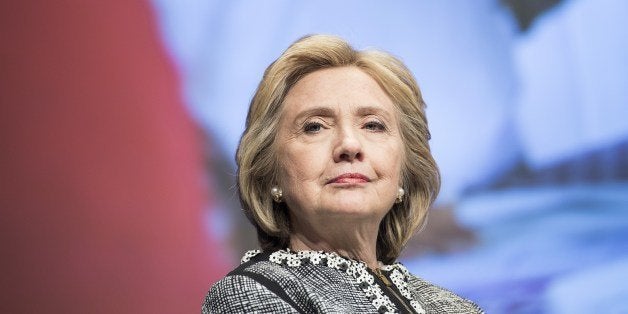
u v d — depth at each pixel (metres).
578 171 14.19
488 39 14.30
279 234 6.76
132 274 13.53
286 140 6.63
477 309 7.32
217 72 13.97
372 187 6.56
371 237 6.83
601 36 14.38
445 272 13.88
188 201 13.82
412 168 7.23
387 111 6.81
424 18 14.24
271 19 13.97
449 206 13.98
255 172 6.77
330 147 6.54
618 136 14.25
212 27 13.97
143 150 13.75
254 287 6.02
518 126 14.20
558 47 14.34
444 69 14.23
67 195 13.46
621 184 14.17
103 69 13.73
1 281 13.21
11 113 13.41
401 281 7.00
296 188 6.53
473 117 14.19
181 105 13.88
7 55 13.46
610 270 13.97
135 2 13.88
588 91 14.30
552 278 13.95
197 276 13.71
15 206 13.31
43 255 13.34
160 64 13.88
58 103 13.55
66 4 13.67
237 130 13.93
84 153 13.58
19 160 13.39
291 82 6.78
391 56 7.10
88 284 13.40
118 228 13.58
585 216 14.08
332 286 6.30
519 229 14.02
